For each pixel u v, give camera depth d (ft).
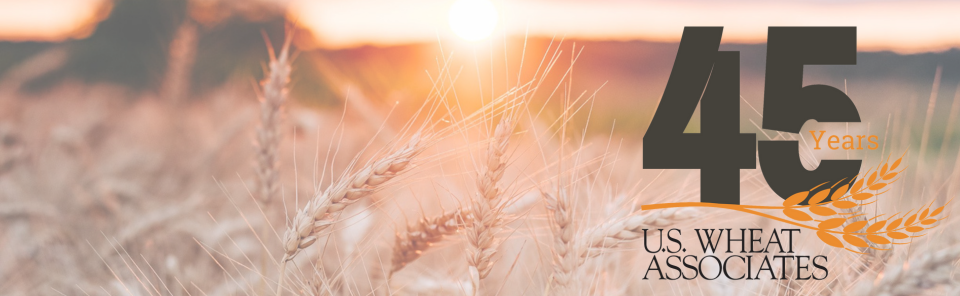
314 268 1.84
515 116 1.69
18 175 3.40
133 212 2.99
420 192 2.39
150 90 5.95
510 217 1.84
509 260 2.28
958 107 2.15
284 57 2.30
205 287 2.28
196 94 5.39
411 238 1.98
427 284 2.12
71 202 3.03
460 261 2.22
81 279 2.41
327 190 1.76
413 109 3.49
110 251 2.52
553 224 1.74
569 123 1.97
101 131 5.53
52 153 3.76
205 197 3.31
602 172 2.33
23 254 2.52
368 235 2.22
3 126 3.80
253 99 5.38
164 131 5.09
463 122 1.72
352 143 3.88
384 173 1.72
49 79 6.13
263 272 2.17
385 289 2.06
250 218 2.77
